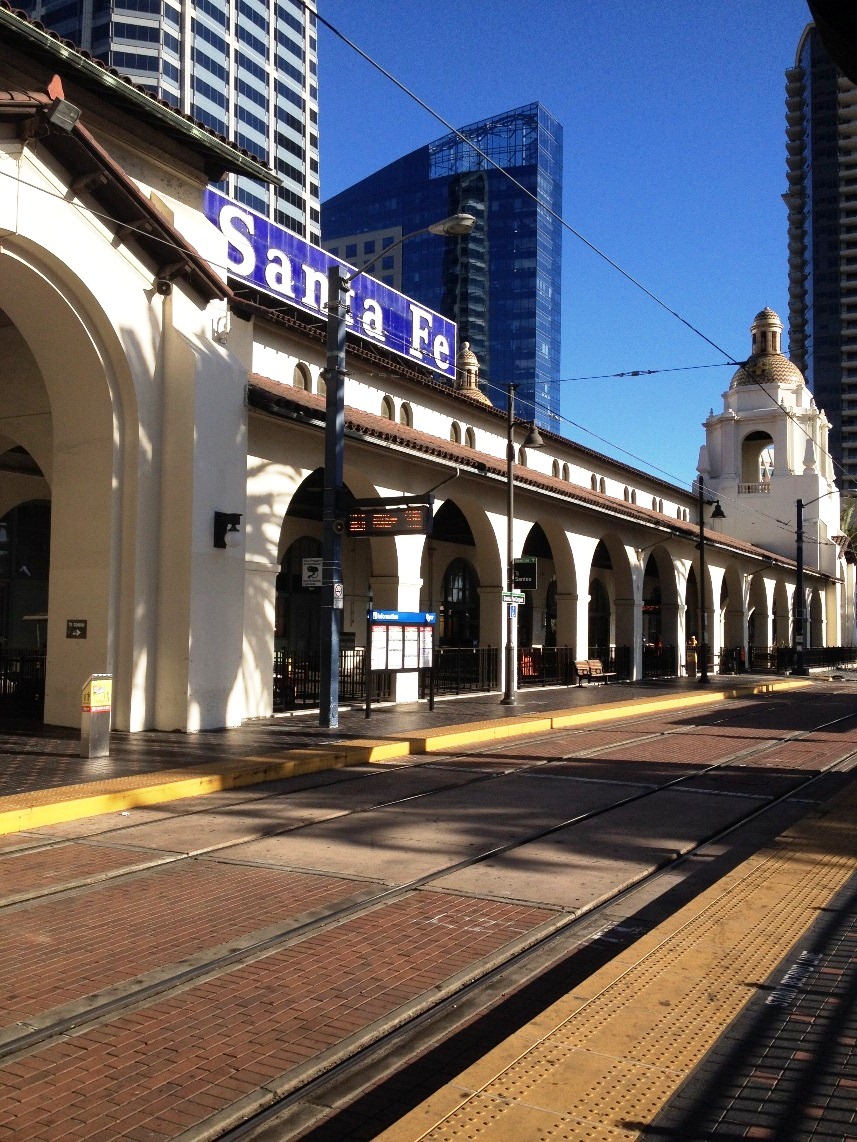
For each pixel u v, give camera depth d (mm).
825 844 8586
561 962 6156
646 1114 3838
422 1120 3748
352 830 9672
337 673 17438
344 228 146750
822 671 48938
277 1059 4672
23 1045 4801
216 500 16672
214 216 21031
